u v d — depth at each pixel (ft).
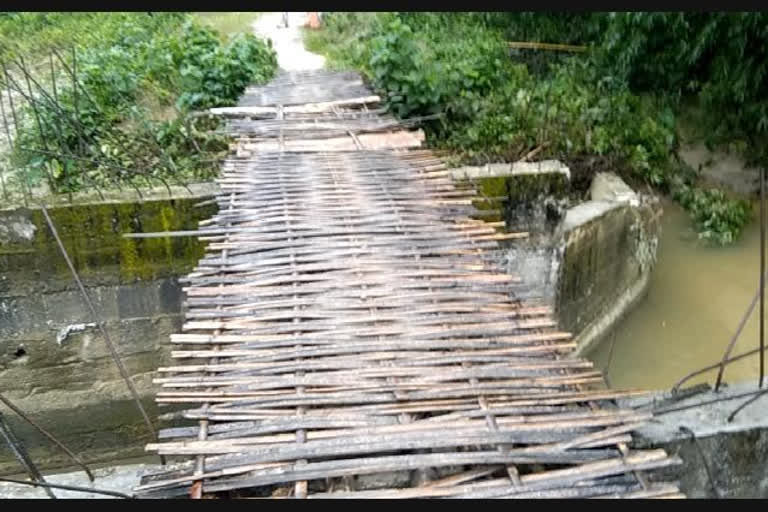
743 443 10.64
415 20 42.86
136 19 40.93
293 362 10.98
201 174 22.79
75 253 20.47
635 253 24.71
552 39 40.83
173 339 11.57
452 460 8.82
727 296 24.66
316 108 25.25
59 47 34.06
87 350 21.71
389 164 19.56
